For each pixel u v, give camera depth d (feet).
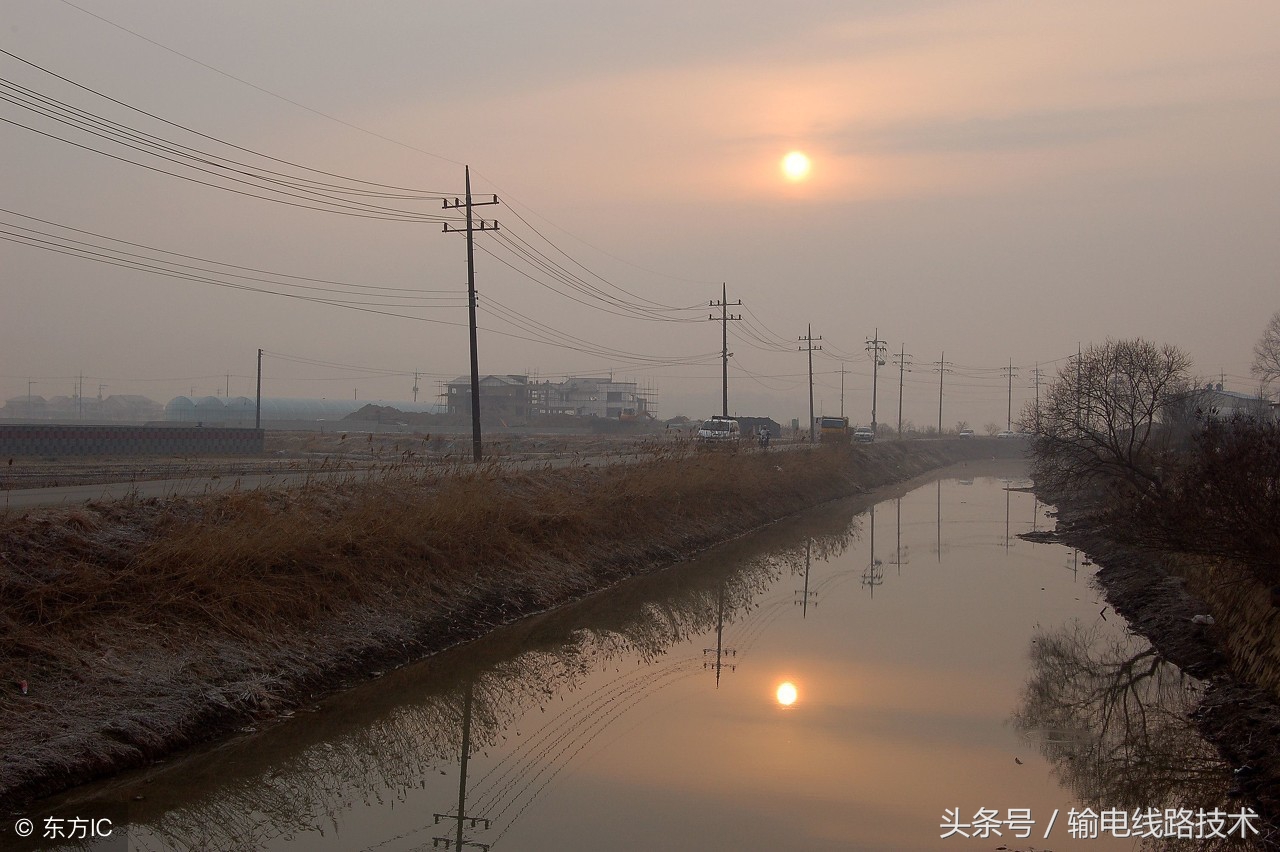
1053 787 35.81
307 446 170.50
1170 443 98.94
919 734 41.96
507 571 65.72
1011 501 172.04
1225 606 55.01
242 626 43.06
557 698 47.14
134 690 36.32
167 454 131.95
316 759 37.81
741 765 37.76
